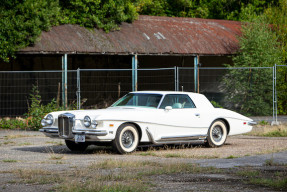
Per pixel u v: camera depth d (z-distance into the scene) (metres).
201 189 10.45
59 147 19.78
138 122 17.44
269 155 16.28
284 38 43.88
